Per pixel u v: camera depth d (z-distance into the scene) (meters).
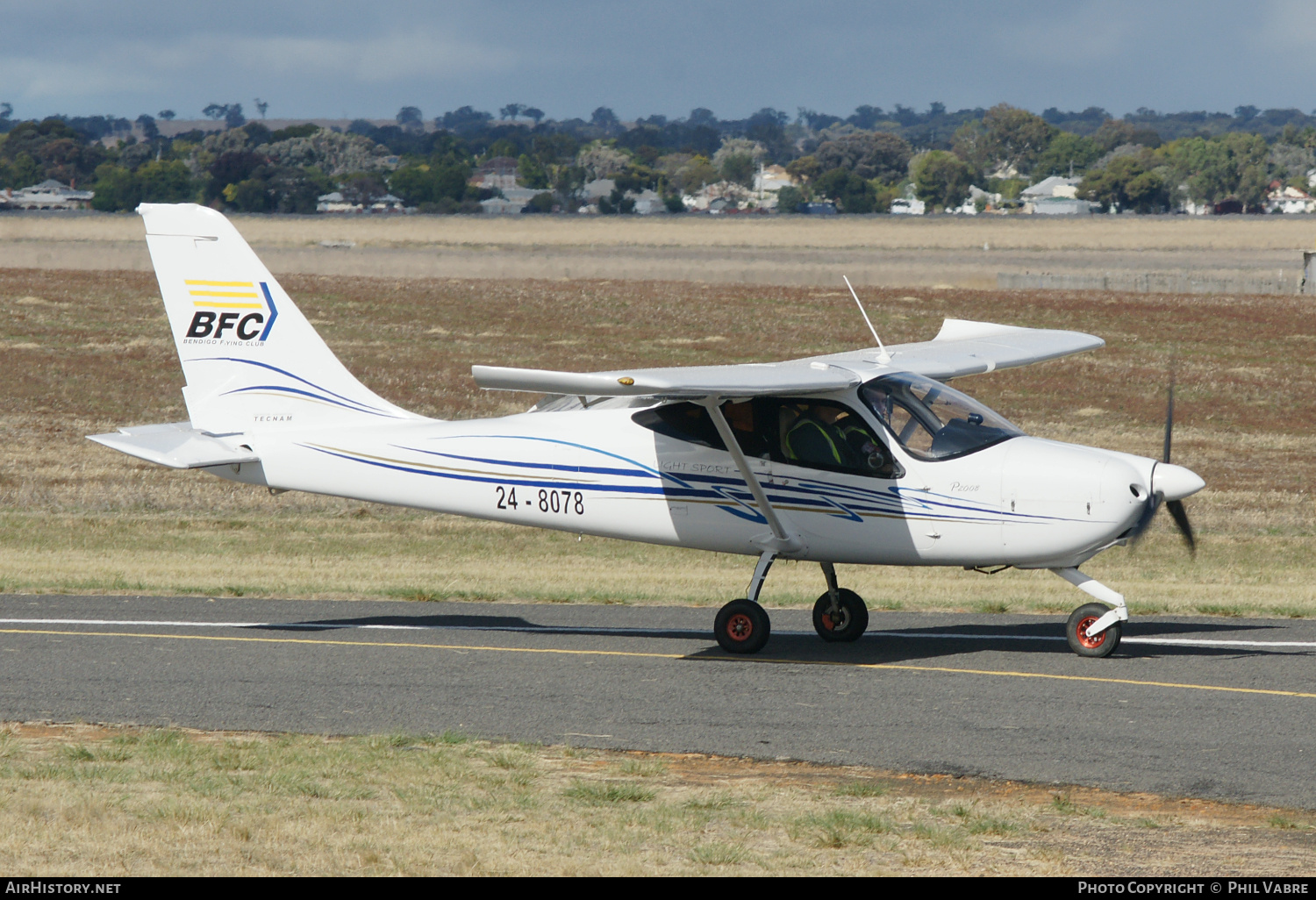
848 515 35.50
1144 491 33.75
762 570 36.22
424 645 37.19
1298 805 23.31
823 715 29.36
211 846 20.47
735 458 35.38
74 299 153.75
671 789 24.19
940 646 37.00
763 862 20.30
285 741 27.05
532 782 24.48
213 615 41.75
